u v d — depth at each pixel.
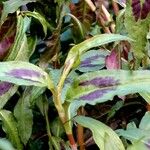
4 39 0.34
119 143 0.26
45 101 0.33
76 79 0.26
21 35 0.33
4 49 0.34
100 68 0.33
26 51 0.33
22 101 0.33
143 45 0.27
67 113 0.27
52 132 0.34
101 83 0.26
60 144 0.31
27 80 0.25
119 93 0.25
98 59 0.34
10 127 0.32
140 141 0.27
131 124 0.32
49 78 0.25
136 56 0.27
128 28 0.27
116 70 0.26
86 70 0.33
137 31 0.27
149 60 0.32
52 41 0.34
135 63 0.28
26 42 0.33
